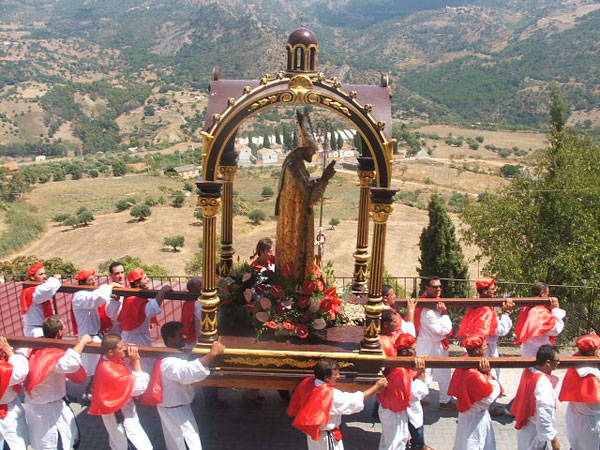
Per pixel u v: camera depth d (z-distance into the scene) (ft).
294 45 21.77
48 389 21.35
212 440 23.62
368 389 21.80
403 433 22.44
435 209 75.77
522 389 22.44
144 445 21.35
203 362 21.08
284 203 23.76
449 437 24.68
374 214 21.25
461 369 22.48
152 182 316.19
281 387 22.41
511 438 24.57
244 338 23.48
